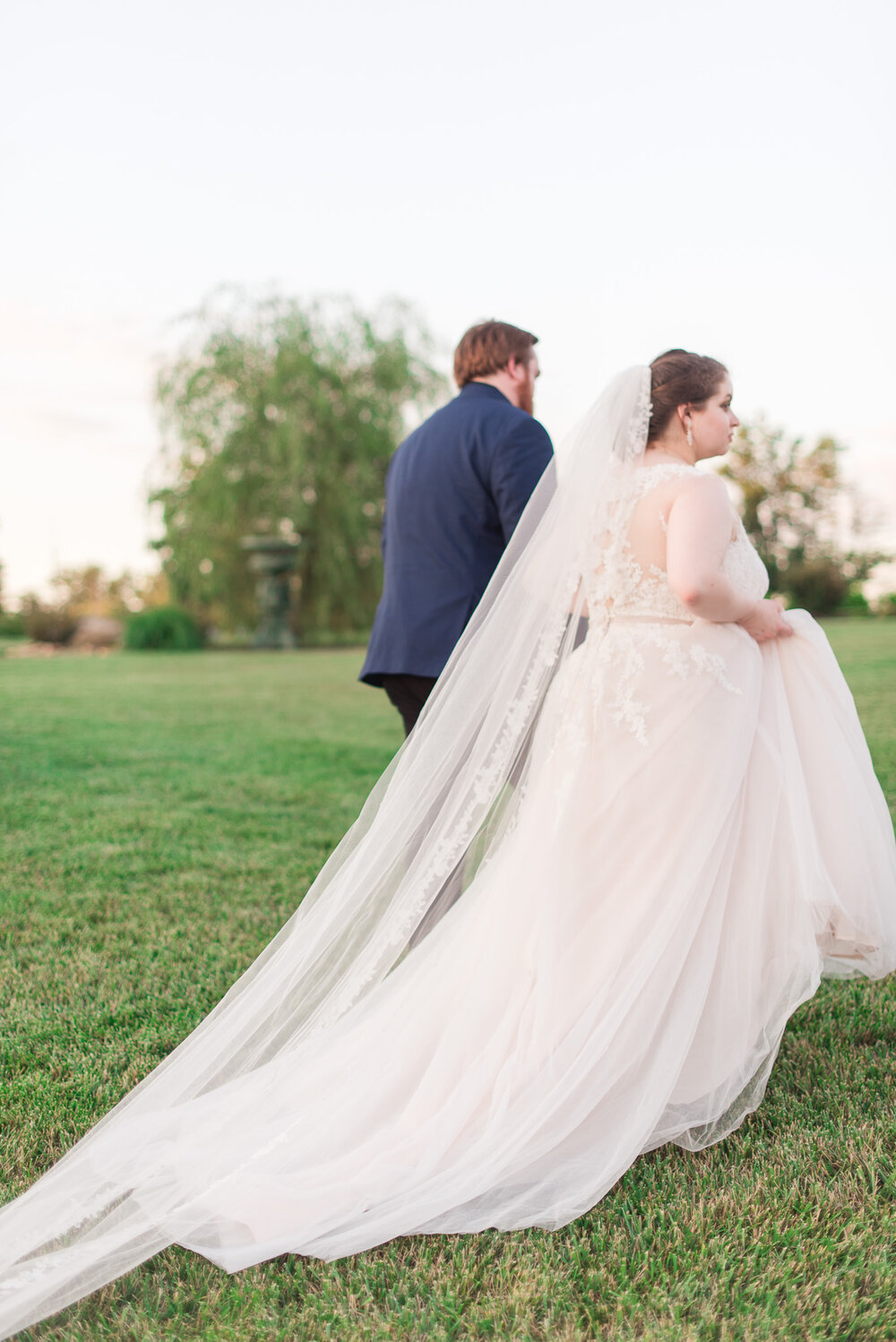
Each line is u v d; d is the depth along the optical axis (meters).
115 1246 1.44
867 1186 1.58
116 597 36.00
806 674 1.90
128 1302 1.39
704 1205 1.54
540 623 1.89
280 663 15.39
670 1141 1.71
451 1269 1.40
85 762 6.01
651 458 1.94
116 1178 1.56
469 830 1.86
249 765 5.89
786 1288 1.34
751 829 1.76
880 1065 2.01
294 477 19.30
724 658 1.78
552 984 1.66
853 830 1.81
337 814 4.55
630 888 1.69
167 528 20.55
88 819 4.48
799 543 37.06
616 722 1.75
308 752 6.39
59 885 3.44
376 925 1.83
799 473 36.72
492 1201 1.54
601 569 1.84
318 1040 1.78
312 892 1.90
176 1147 1.61
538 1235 1.48
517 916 1.73
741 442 36.88
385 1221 1.47
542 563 1.90
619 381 1.88
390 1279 1.39
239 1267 1.42
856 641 15.29
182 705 9.18
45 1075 2.01
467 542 2.44
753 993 1.71
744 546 1.91
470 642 1.95
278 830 4.23
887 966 1.89
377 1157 1.60
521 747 1.89
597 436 1.87
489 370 2.54
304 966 1.83
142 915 3.11
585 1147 1.60
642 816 1.71
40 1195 1.53
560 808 1.74
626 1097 1.63
